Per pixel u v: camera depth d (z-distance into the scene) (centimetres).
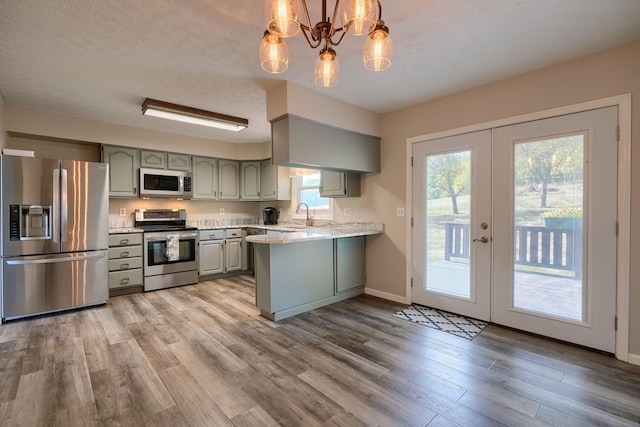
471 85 292
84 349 241
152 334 271
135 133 432
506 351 237
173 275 436
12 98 324
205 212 539
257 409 170
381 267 382
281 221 571
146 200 478
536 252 264
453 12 183
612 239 227
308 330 279
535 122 261
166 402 176
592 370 209
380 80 280
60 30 202
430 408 171
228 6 179
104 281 353
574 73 242
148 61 245
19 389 188
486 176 291
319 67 153
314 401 177
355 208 410
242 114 376
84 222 343
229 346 247
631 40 215
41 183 318
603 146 229
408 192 351
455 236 315
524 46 223
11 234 304
